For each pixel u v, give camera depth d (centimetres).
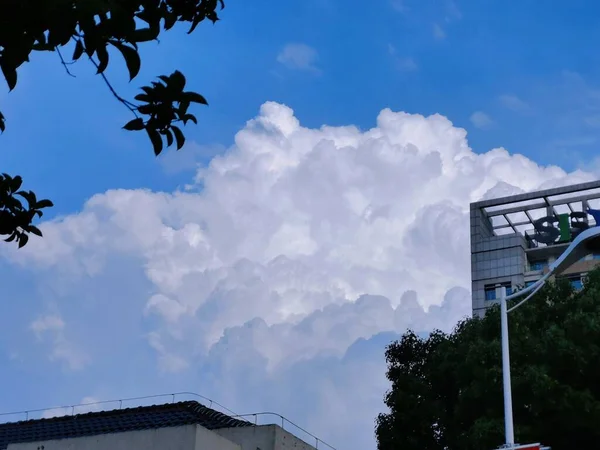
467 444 3145
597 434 2945
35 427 3462
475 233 8050
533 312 3238
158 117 783
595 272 3350
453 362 3462
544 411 2975
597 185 7738
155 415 3412
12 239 923
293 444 3198
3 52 657
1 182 904
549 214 7950
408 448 3550
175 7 815
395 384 3728
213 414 3456
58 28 649
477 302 7775
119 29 679
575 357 2980
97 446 2977
